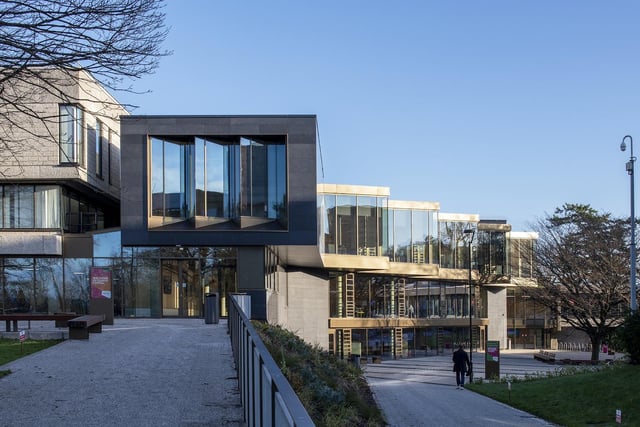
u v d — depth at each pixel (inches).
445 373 1365.7
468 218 2110.0
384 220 1734.7
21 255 1290.6
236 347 486.0
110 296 935.0
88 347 636.7
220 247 1155.9
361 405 523.2
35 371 479.8
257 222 1130.7
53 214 1300.4
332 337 1734.7
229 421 312.2
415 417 684.1
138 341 690.8
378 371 1423.5
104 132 1398.9
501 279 2111.2
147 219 1121.4
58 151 1240.2
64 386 413.4
